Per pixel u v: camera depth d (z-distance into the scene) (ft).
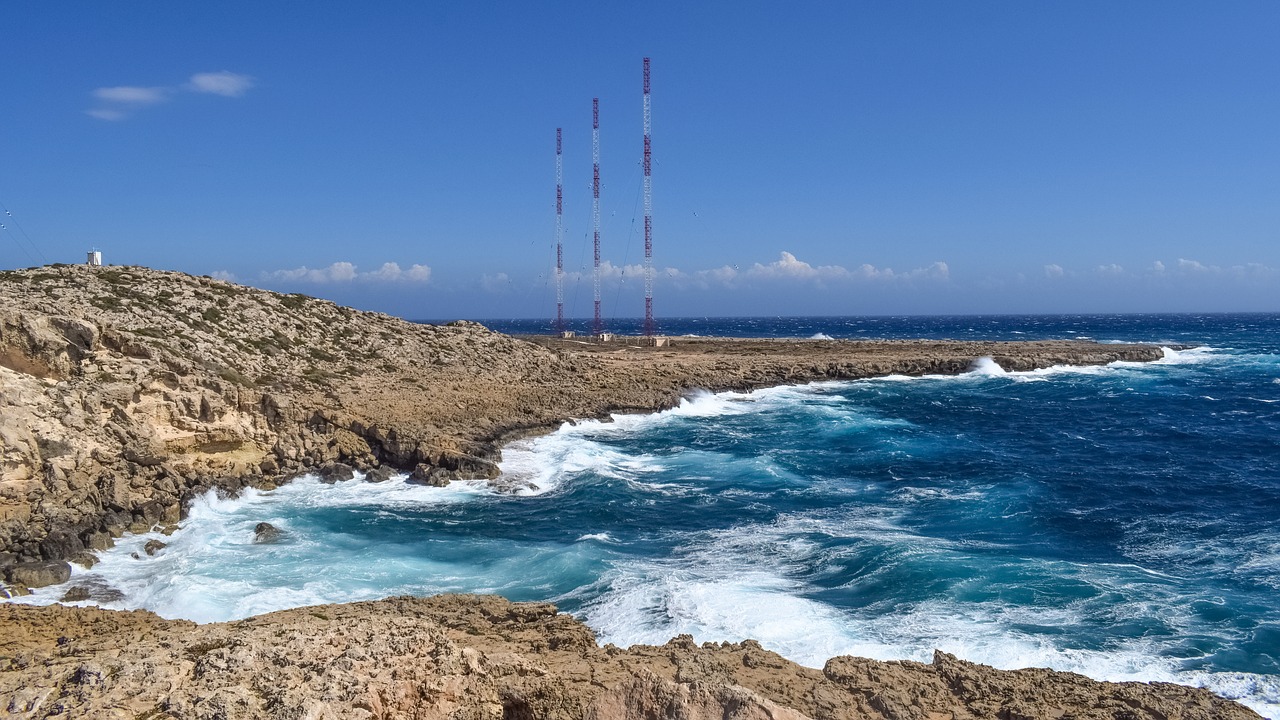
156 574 71.92
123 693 27.22
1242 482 111.96
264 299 172.86
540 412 148.87
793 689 45.14
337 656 30.14
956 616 62.08
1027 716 42.63
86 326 96.84
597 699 30.66
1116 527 88.33
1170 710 44.37
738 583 69.62
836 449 135.85
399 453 114.21
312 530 86.74
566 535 85.51
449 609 60.08
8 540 71.82
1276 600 65.36
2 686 28.09
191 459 98.48
